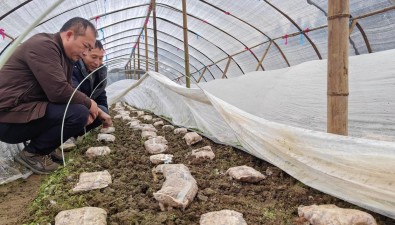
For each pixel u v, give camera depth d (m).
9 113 2.48
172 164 2.57
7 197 2.31
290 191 2.07
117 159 2.93
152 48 12.48
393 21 5.02
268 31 7.23
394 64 1.98
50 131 2.71
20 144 3.36
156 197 1.86
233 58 9.91
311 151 1.90
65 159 3.06
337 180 1.78
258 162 2.71
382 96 2.01
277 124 2.13
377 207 1.63
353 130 2.17
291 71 2.86
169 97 5.14
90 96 3.87
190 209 1.86
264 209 1.86
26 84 2.53
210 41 9.36
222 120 3.26
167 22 9.12
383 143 1.52
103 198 2.00
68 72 2.82
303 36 6.66
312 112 2.50
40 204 1.98
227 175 2.45
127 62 14.63
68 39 2.63
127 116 6.32
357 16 5.33
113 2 6.77
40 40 2.50
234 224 1.59
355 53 6.40
